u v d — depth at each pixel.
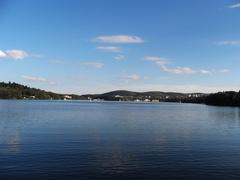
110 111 148.75
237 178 26.64
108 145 41.91
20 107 169.12
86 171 28.16
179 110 175.88
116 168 29.28
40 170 28.17
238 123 85.81
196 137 52.44
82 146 40.66
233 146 42.44
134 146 41.34
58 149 38.19
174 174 27.66
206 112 150.75
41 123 74.88
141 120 91.56
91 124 74.56
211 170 28.95
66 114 114.75
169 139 49.00
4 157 33.16
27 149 37.94
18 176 26.41
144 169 29.08
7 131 57.06
